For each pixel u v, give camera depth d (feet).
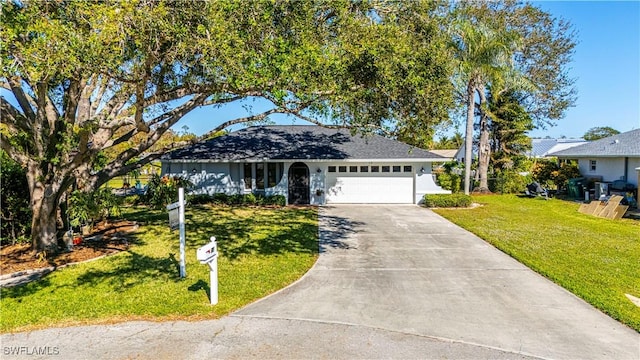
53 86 30.04
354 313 18.76
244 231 39.19
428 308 19.44
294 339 16.02
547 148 139.95
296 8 24.50
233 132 73.72
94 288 21.86
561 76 84.23
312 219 47.60
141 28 21.40
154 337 16.11
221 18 22.48
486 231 39.73
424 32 29.84
